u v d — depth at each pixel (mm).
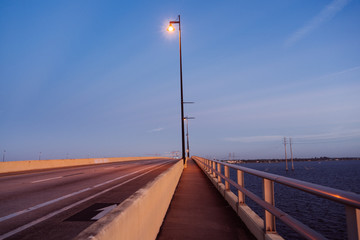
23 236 4367
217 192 9617
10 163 19266
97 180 12461
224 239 4434
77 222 5141
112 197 7844
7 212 6004
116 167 23359
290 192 63375
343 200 1810
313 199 52250
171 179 8273
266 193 3807
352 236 1803
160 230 4980
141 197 3189
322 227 29203
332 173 138250
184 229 5031
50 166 24609
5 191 9094
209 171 15164
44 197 7910
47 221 5230
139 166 24656
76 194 8422
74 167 24406
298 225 2613
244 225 5234
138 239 2908
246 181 84625
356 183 79688
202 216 6031
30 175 15469
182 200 8070
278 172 153250
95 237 1643
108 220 2037
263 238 3898
